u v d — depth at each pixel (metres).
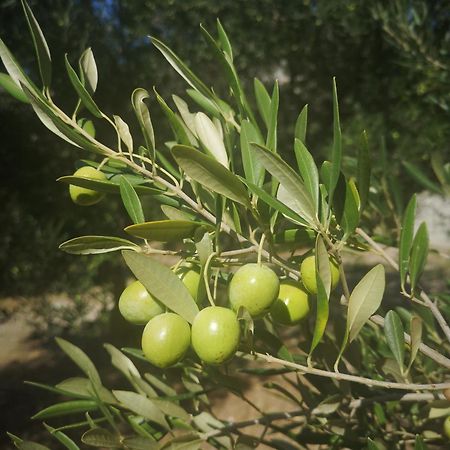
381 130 1.03
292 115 1.21
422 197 1.12
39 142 1.18
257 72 1.21
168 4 1.09
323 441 0.34
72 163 1.20
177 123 0.21
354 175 0.44
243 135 0.23
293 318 0.22
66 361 1.34
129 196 0.22
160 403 0.30
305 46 1.17
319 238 0.20
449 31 0.79
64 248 0.21
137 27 1.12
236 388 0.30
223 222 0.23
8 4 0.98
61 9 1.02
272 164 0.20
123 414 0.29
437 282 1.45
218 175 0.19
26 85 0.20
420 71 0.81
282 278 0.24
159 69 1.15
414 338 0.23
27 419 1.04
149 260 0.20
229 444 0.31
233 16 1.13
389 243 0.40
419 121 0.98
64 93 1.04
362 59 1.16
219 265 0.23
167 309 0.21
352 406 0.29
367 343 0.39
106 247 0.22
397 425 0.37
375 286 0.22
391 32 0.82
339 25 1.09
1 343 1.49
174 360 0.20
